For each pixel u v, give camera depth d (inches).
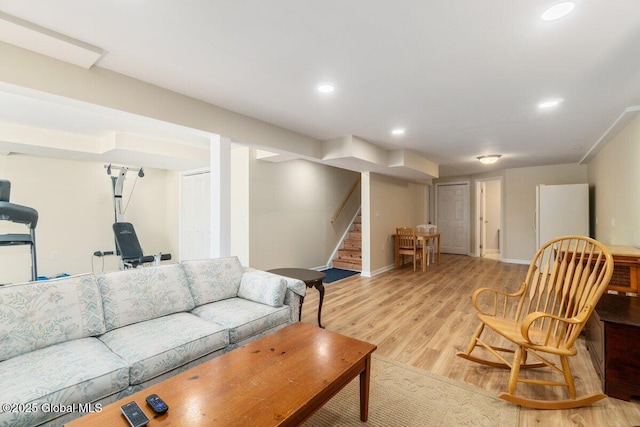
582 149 192.4
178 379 53.9
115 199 203.8
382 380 83.3
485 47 75.0
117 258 222.7
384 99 109.3
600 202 190.7
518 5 59.3
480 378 84.4
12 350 61.4
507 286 187.6
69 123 139.2
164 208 254.7
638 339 72.0
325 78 92.9
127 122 137.7
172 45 75.1
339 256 257.4
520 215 269.7
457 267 251.8
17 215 130.6
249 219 186.2
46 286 69.7
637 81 94.0
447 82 95.2
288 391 50.8
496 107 117.3
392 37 71.0
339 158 166.2
